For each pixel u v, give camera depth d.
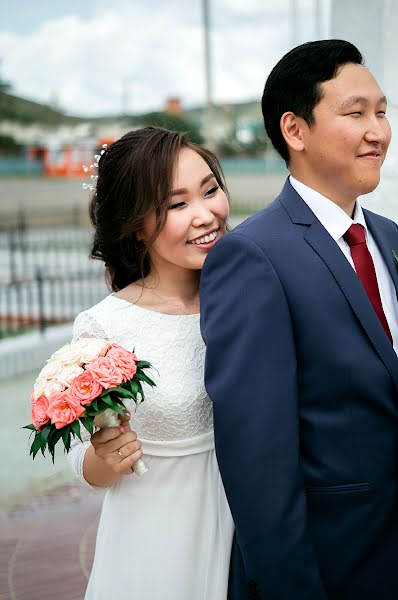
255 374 1.88
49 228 27.02
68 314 10.64
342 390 1.89
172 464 2.23
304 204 2.00
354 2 3.04
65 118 47.78
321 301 1.90
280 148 2.05
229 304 1.93
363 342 1.90
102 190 2.31
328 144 1.91
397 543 1.96
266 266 1.90
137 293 2.35
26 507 4.74
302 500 1.88
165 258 2.28
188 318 2.31
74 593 3.61
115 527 2.26
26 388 7.59
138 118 48.12
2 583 3.73
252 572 1.90
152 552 2.21
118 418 2.04
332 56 1.90
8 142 43.12
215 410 1.91
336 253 1.95
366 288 1.98
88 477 2.24
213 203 2.24
